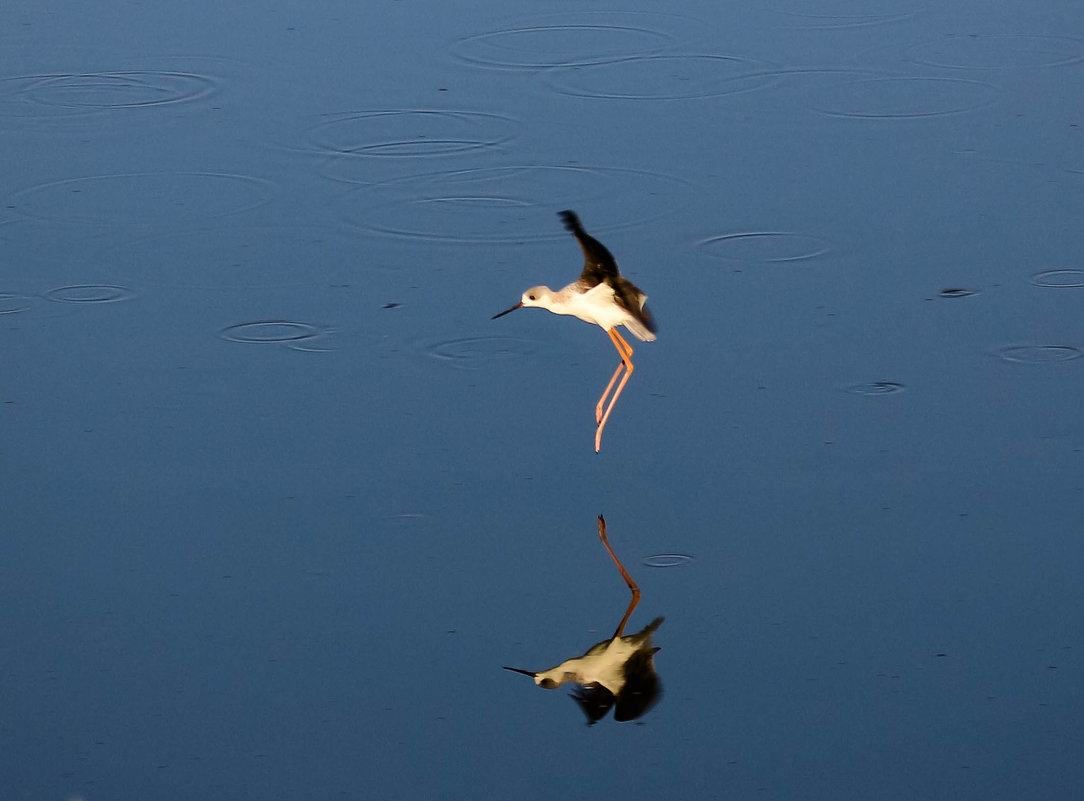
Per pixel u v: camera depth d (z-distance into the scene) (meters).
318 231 14.47
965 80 17.55
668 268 13.70
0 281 13.41
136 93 17.25
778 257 13.85
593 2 20.25
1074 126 16.30
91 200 14.95
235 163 15.81
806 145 16.05
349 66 18.12
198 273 13.65
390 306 13.15
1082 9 19.77
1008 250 13.86
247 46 18.70
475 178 15.47
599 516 10.29
